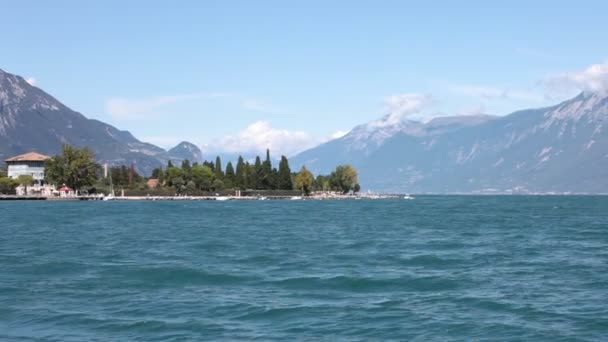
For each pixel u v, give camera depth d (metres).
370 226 111.56
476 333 30.09
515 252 64.94
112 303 37.06
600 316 33.22
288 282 44.34
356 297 38.81
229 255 62.09
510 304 36.41
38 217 140.88
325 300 37.78
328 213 170.88
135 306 36.12
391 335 29.78
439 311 34.62
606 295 39.16
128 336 29.73
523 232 95.06
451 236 87.38
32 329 31.20
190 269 50.38
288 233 93.25
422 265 54.28
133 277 46.94
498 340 28.94
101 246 72.06
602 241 77.94
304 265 54.09
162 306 36.09
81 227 106.94
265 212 175.00
